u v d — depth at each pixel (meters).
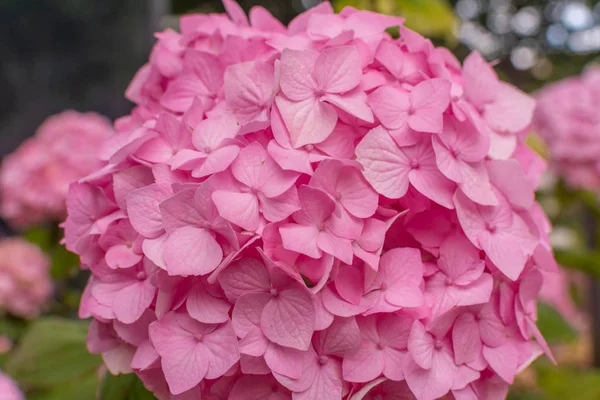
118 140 0.45
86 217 0.44
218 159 0.40
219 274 0.40
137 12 0.95
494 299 0.42
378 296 0.41
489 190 0.42
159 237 0.41
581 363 1.04
